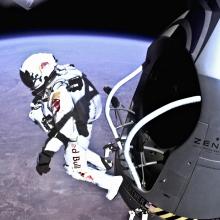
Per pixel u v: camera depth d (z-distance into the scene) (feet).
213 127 4.86
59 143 7.55
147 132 6.56
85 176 8.29
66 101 7.06
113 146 7.62
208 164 5.18
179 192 5.65
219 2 4.80
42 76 7.07
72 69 7.59
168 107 5.02
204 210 5.73
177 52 5.44
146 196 6.22
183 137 5.52
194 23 5.02
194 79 5.20
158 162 6.48
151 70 6.14
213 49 4.66
